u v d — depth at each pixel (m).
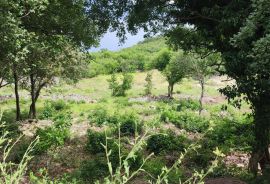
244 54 13.23
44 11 20.27
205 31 16.83
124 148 21.38
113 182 2.41
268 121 15.78
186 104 48.69
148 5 17.80
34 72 33.03
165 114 33.31
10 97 56.06
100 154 20.11
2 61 17.31
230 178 15.59
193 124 31.30
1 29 14.88
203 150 21.67
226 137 26.27
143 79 77.62
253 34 13.06
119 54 109.00
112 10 19.41
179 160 2.56
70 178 16.78
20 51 17.12
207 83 68.62
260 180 13.09
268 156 16.98
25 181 11.66
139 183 15.26
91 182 16.33
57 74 34.22
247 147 22.72
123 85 62.12
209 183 14.78
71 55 31.36
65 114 37.56
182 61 43.97
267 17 11.88
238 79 14.46
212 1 16.52
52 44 21.58
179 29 19.02
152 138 22.80
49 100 52.75
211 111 44.75
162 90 64.81
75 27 21.84
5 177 2.58
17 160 18.19
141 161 17.95
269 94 14.84
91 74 85.12
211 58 37.19
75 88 68.56
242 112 44.41
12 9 16.59
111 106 48.25
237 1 14.39
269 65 11.62
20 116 36.53
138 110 42.34
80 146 23.11
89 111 43.09
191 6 17.39
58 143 22.95
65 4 20.97
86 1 19.78
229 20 14.19
